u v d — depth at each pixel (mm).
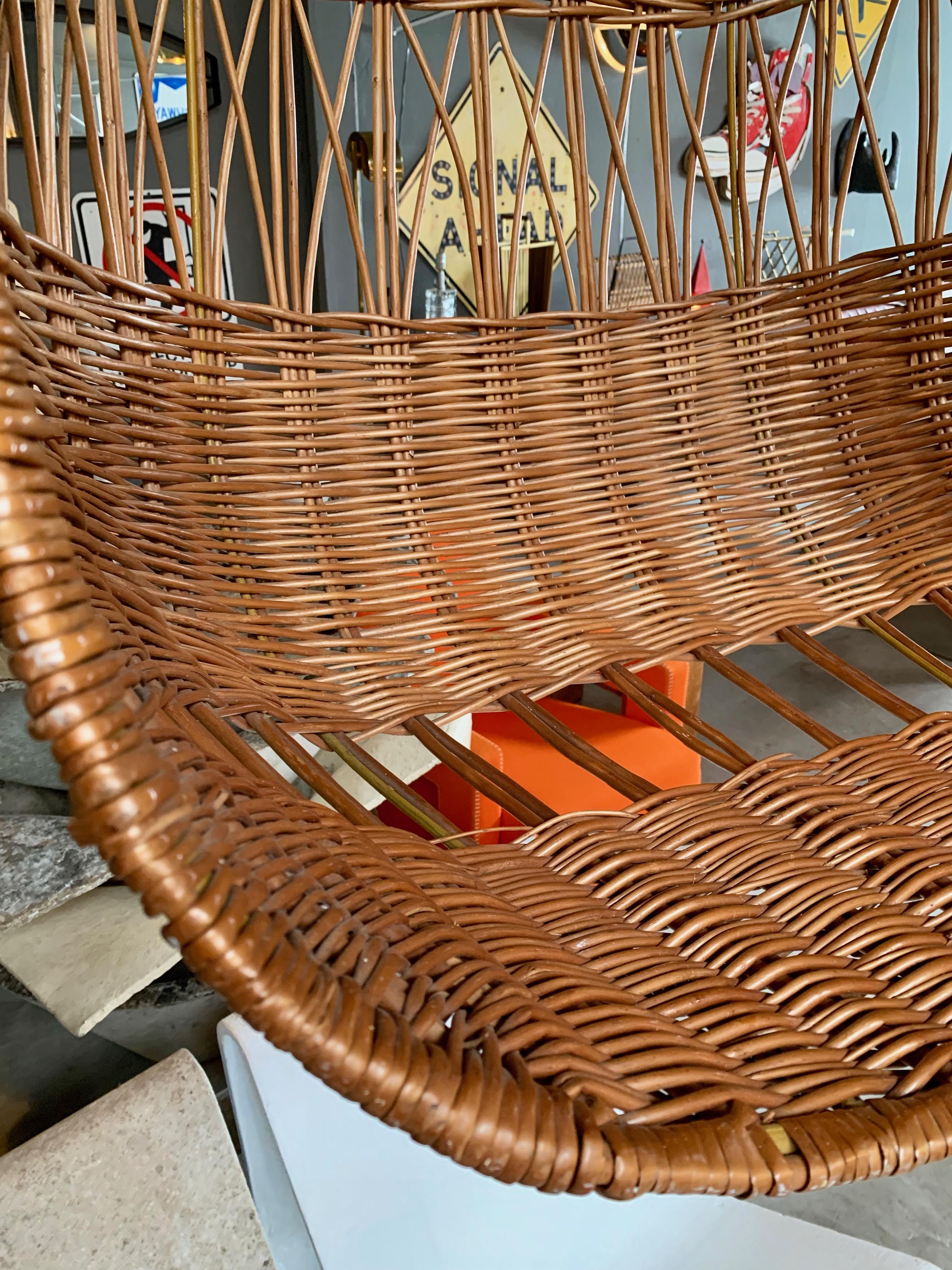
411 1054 235
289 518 573
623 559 662
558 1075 282
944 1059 335
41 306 427
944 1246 1007
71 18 454
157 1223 675
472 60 603
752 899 407
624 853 428
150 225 1768
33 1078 1058
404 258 1968
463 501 638
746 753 512
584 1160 249
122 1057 1091
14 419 192
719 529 691
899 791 486
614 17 623
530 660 582
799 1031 339
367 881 314
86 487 435
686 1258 653
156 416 515
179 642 451
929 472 718
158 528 510
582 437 678
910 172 2582
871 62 657
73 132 1628
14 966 811
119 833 193
